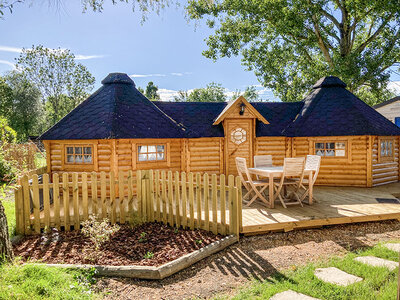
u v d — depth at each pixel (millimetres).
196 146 12812
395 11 19203
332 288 4367
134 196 11141
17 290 3973
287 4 21406
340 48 23500
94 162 11062
